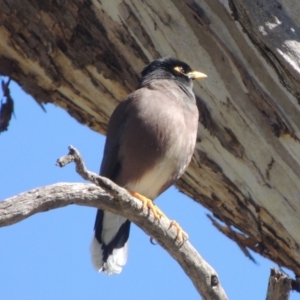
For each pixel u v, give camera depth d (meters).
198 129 11.14
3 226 8.15
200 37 10.93
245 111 10.56
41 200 8.39
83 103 12.50
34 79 12.33
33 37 11.85
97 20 11.56
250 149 10.66
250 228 11.26
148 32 11.35
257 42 9.48
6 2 11.62
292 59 9.18
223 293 9.53
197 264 9.46
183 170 11.38
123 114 11.52
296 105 10.17
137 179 11.53
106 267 11.39
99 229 11.53
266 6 9.37
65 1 11.52
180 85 11.44
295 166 10.34
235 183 11.03
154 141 11.25
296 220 10.55
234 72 10.58
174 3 10.93
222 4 10.55
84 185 8.84
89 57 11.82
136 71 11.87
